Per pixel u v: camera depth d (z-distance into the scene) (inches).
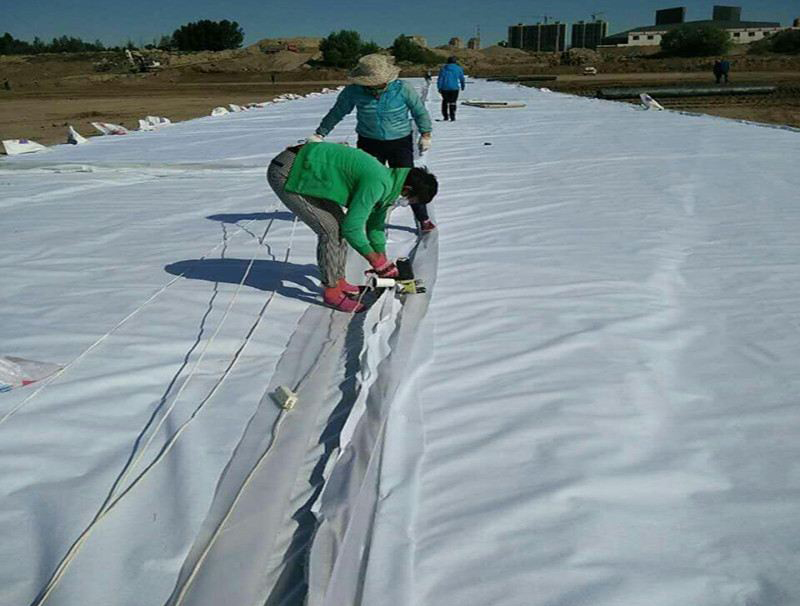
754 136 402.9
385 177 135.6
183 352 127.0
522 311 142.3
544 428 100.2
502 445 96.5
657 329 133.0
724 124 478.6
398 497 85.9
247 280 164.6
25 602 71.1
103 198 266.7
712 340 128.7
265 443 97.9
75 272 172.2
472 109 666.2
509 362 120.3
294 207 140.1
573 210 225.8
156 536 80.1
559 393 109.5
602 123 504.7
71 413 105.7
